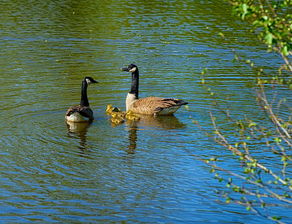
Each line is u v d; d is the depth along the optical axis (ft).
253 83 67.97
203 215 37.55
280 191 40.06
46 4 111.65
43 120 55.47
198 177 43.16
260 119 55.42
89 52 81.15
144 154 47.57
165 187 41.50
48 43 84.99
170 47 84.38
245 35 91.35
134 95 60.29
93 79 63.87
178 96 63.52
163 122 56.08
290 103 60.34
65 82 68.13
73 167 44.73
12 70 71.72
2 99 60.95
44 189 40.91
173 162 45.98
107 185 41.73
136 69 60.23
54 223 36.27
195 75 71.26
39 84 66.74
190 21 99.96
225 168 44.60
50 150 47.98
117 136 51.72
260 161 45.68
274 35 28.73
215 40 88.38
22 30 91.56
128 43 86.17
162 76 70.85
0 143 49.14
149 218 37.11
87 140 50.55
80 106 56.90
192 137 51.47
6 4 110.22
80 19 100.48
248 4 29.94
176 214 37.73
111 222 36.52
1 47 81.97
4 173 43.27
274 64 76.02
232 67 74.79
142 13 105.50
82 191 40.78
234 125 54.24
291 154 46.91
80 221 36.63
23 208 38.17
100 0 116.47
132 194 40.50
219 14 105.50
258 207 38.52
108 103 62.23
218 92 64.54
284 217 37.24
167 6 112.06
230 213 37.93
